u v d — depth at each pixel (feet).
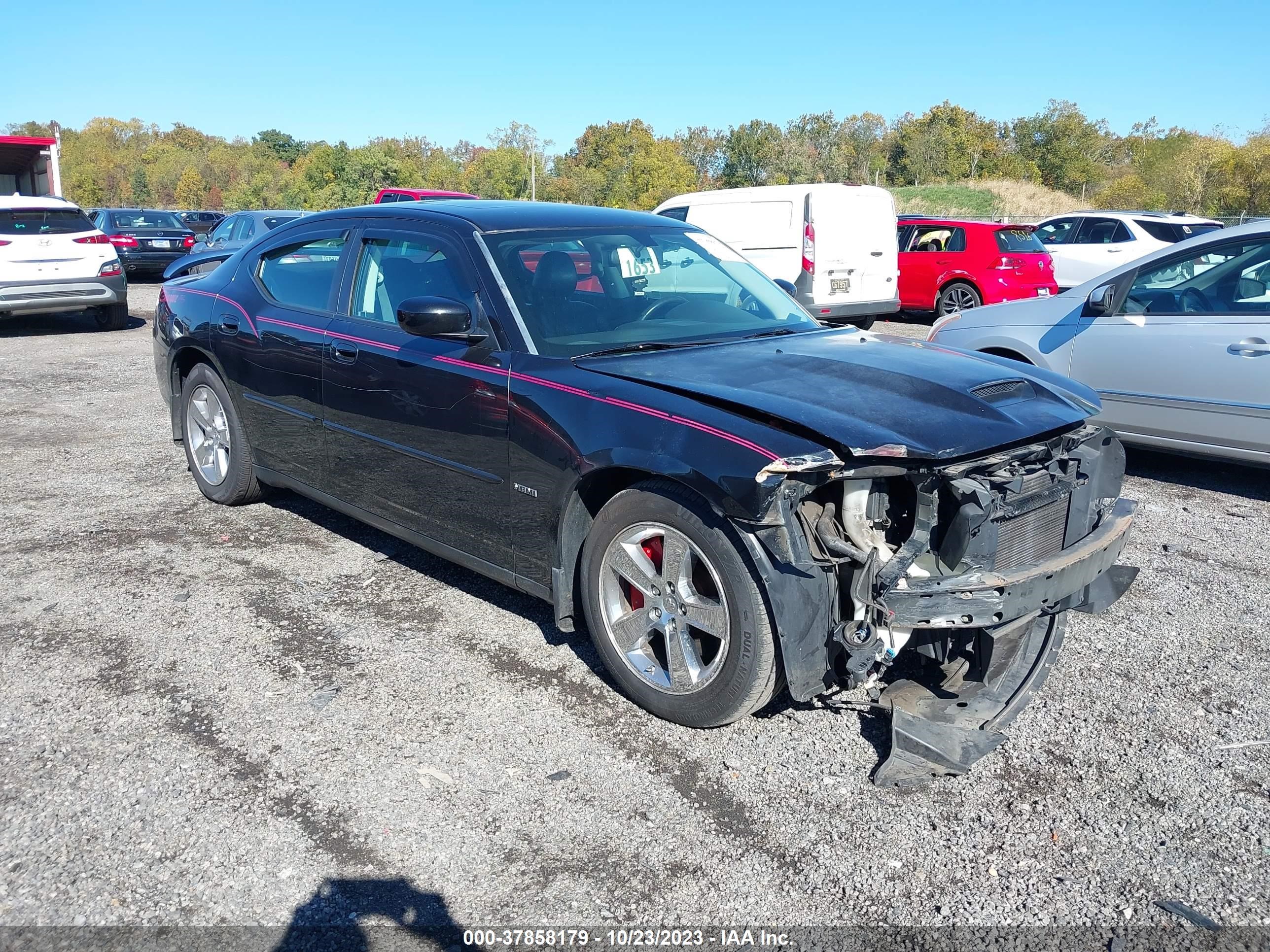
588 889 8.10
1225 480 20.57
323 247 15.19
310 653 12.19
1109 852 8.63
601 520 10.73
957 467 9.14
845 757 10.02
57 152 69.05
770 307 14.23
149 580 14.47
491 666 11.91
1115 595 11.46
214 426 17.66
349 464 14.16
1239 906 7.98
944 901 8.02
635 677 10.75
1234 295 18.71
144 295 62.08
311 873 8.23
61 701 10.95
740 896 8.05
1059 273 51.55
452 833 8.77
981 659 10.65
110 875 8.16
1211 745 10.36
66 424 24.73
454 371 12.04
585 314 12.34
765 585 9.22
